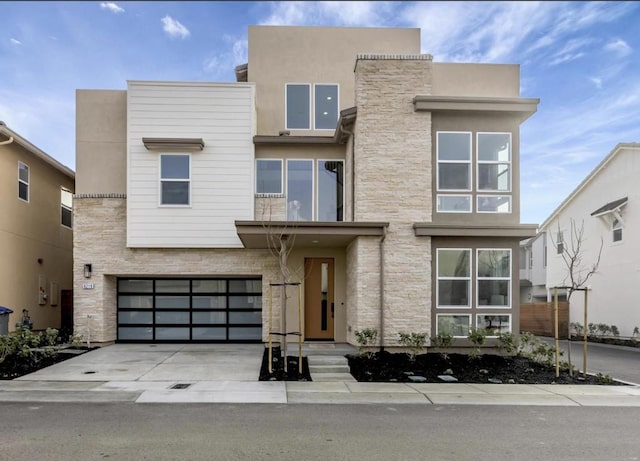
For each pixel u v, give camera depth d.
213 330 13.91
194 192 12.66
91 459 4.73
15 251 14.22
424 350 11.04
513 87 14.76
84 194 13.02
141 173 12.60
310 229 10.84
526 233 11.31
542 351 10.27
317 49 14.85
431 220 11.40
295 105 14.67
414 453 5.00
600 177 18.64
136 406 6.84
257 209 12.92
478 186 11.66
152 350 12.27
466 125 11.70
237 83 12.90
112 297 13.52
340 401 7.23
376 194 11.34
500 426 6.03
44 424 5.92
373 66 11.58
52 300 16.55
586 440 5.50
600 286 18.28
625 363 11.69
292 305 12.95
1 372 9.13
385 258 11.20
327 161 13.49
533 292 26.75
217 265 12.95
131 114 12.63
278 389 7.96
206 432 5.63
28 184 15.04
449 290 11.45
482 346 11.10
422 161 11.45
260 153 13.29
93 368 9.70
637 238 16.28
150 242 12.58
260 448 5.09
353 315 11.72
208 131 12.77
